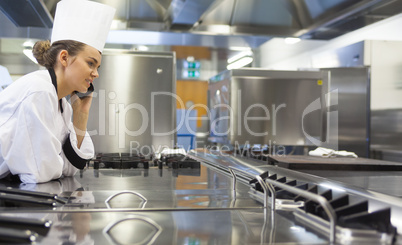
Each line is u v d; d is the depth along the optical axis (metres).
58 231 0.52
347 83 2.99
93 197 0.77
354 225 0.49
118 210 0.65
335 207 0.56
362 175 1.14
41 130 0.97
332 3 2.03
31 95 0.97
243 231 0.53
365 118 2.93
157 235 0.51
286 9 2.44
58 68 1.09
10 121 0.98
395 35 3.08
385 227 0.50
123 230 0.53
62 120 1.13
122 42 3.28
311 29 2.48
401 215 0.56
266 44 4.14
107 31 1.15
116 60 2.28
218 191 0.86
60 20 1.10
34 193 0.72
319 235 0.51
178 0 2.14
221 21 2.72
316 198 0.50
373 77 2.89
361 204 0.53
